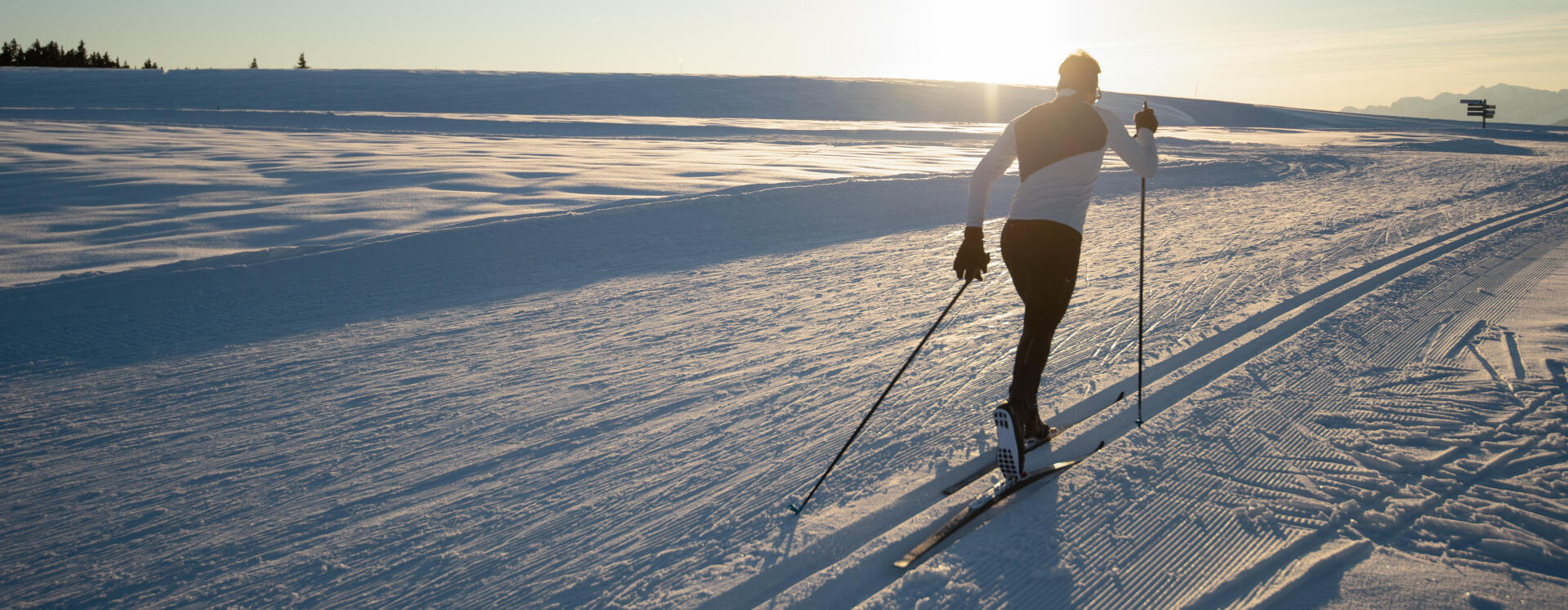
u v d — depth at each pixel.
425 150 19.11
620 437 3.04
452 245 6.98
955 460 2.75
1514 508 2.30
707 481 2.64
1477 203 10.54
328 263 6.24
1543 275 5.68
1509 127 63.22
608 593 2.00
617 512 2.43
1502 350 3.89
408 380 3.75
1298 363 3.71
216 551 2.22
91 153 16.64
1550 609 1.84
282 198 10.09
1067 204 2.56
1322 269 5.97
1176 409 3.13
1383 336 4.16
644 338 4.46
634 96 65.94
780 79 83.44
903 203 10.29
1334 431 2.92
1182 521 2.30
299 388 3.63
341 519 2.40
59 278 5.47
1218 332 4.27
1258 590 1.97
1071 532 2.24
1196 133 45.47
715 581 2.04
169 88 59.19
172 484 2.65
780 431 3.07
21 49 112.38
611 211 8.46
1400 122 79.75
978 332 4.52
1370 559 2.09
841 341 4.38
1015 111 68.94
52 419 3.24
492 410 3.34
